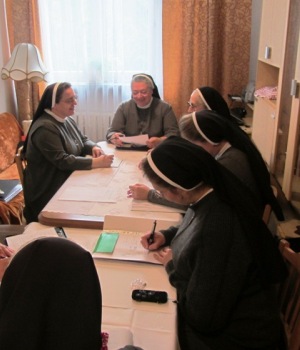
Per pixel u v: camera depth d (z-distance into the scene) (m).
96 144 2.92
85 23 3.83
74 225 1.67
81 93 4.07
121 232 1.59
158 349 1.04
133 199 1.91
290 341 1.30
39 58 3.60
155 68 3.96
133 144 2.79
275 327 1.24
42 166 2.45
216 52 3.85
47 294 0.67
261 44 3.01
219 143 1.74
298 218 2.12
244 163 1.73
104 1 3.73
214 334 1.22
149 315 1.16
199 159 1.16
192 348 1.20
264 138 2.80
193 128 1.71
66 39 3.90
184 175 1.14
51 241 0.71
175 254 1.31
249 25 3.72
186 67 3.84
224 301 1.14
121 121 3.10
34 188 2.48
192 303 1.15
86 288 0.69
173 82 3.92
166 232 1.52
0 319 0.66
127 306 1.20
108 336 1.03
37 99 4.04
